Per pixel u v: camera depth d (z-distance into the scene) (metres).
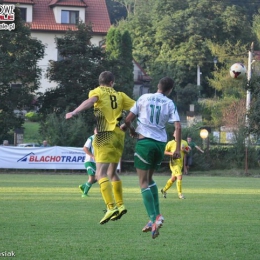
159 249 24.41
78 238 26.86
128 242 26.02
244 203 44.31
